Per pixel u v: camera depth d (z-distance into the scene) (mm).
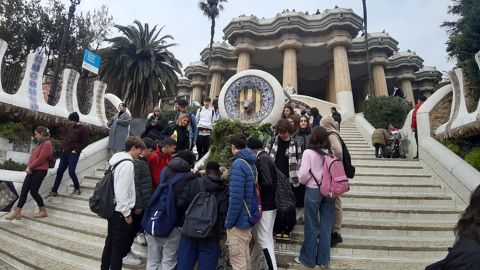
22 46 19750
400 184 6426
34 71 8930
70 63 20906
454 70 8312
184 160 3898
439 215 5355
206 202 3539
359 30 25328
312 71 30859
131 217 3883
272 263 3701
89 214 6195
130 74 21938
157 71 21984
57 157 8805
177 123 6680
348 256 4449
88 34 22188
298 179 4418
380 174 6977
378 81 26750
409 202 5840
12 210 7094
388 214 5395
